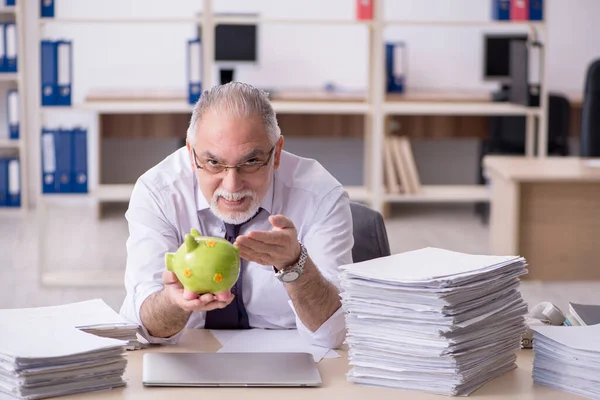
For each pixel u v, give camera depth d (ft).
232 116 6.00
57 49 17.31
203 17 17.63
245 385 5.54
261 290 7.13
